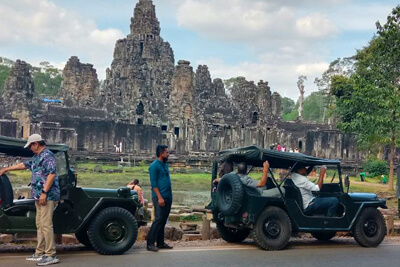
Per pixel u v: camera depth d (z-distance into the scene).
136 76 101.94
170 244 15.01
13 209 12.45
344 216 14.89
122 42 122.31
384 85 43.41
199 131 96.88
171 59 126.69
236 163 16.27
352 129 47.81
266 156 14.49
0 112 78.00
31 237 15.72
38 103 86.31
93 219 12.68
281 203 14.14
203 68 126.12
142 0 127.12
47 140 78.06
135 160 77.00
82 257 12.25
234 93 132.38
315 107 173.50
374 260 12.76
